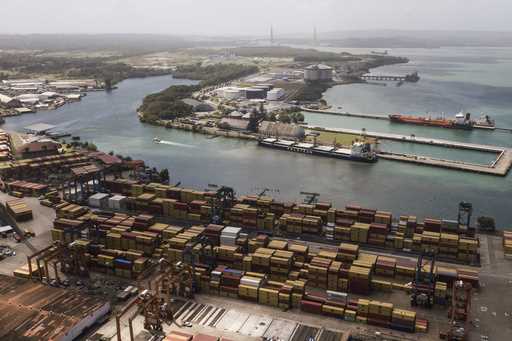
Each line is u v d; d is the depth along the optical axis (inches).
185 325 4062.5
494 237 5831.7
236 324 4092.0
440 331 3949.3
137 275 4869.6
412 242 5442.9
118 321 3690.9
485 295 4493.1
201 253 4975.4
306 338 3863.2
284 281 4800.7
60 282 4776.1
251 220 6112.2
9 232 5969.5
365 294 4576.8
